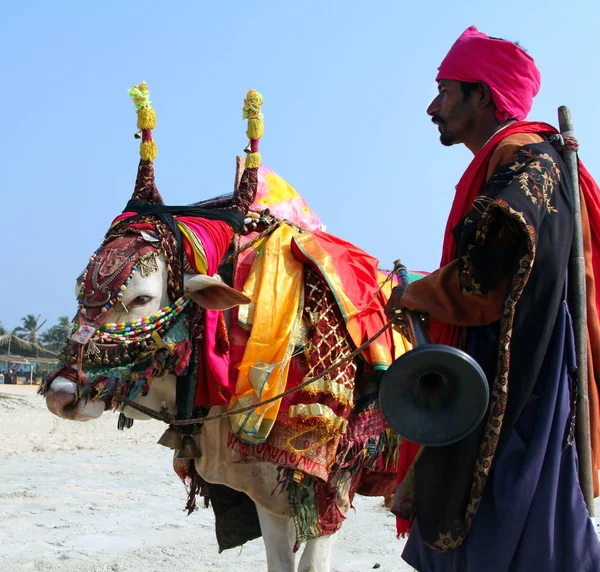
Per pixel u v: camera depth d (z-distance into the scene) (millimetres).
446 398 2922
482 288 3045
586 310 3205
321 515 4316
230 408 4293
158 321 4203
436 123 3682
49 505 8281
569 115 3348
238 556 6199
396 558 6414
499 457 2998
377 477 4938
